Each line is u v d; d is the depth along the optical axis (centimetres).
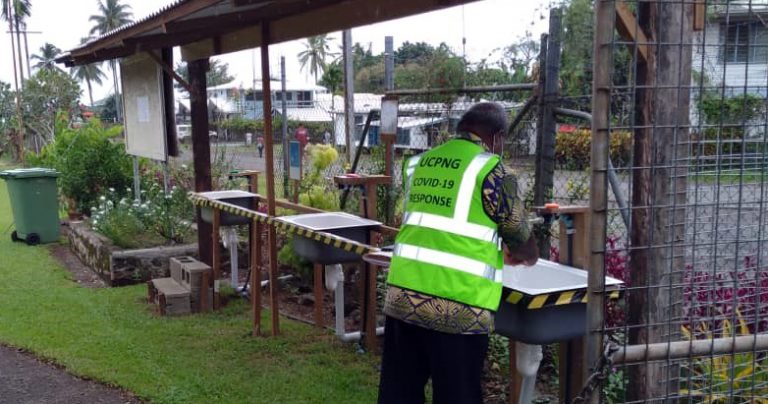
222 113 2838
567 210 372
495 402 445
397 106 673
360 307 610
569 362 366
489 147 324
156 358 545
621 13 314
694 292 319
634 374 352
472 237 302
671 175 321
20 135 2836
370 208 611
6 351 566
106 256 806
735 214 342
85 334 606
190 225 908
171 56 750
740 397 335
